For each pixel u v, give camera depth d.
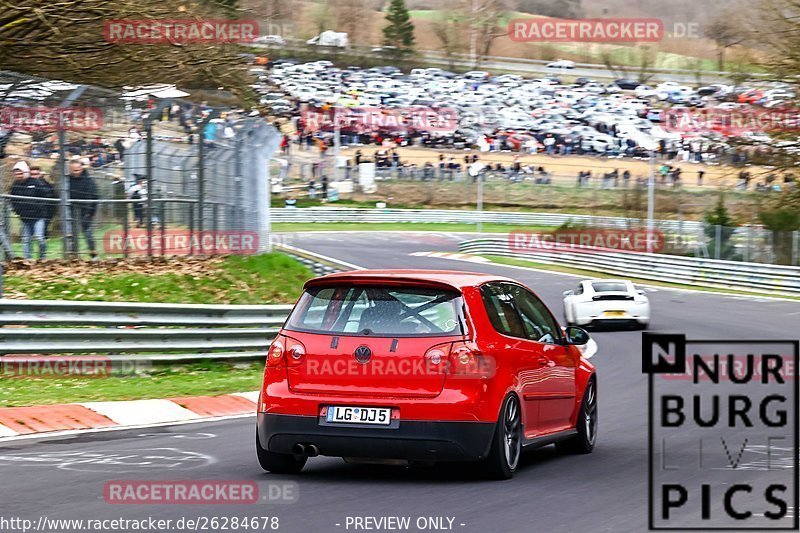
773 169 149.50
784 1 145.38
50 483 27.39
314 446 28.03
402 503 25.17
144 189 70.88
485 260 186.12
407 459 27.67
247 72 95.88
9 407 40.97
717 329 93.50
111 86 84.38
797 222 146.88
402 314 28.28
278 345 28.83
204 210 76.06
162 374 54.47
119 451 33.09
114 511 23.97
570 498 26.08
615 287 96.25
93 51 78.56
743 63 150.25
